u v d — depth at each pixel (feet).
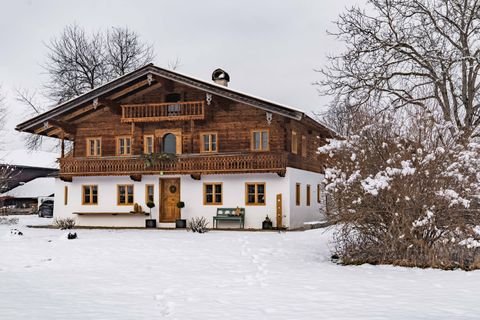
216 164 80.33
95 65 132.77
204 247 53.57
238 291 30.48
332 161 44.80
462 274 35.68
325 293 29.32
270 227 77.61
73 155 91.45
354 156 41.11
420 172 39.09
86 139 91.09
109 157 85.66
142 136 87.92
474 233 38.04
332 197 43.50
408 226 39.42
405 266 39.58
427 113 42.73
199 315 24.06
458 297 27.73
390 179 38.14
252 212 79.36
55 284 33.63
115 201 86.07
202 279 35.40
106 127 90.38
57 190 89.45
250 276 36.58
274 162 77.87
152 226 82.94
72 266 42.65
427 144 40.57
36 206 165.58
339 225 45.11
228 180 80.84
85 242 57.16
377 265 40.55
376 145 42.04
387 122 42.88
